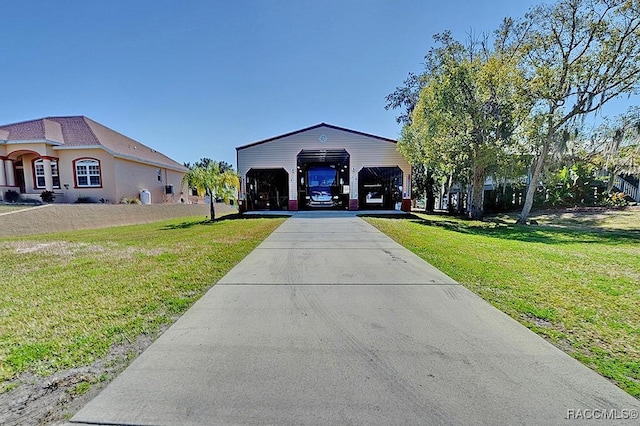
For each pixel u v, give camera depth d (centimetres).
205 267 537
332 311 336
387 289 410
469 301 363
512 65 1205
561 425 170
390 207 2258
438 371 222
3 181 1688
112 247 768
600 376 215
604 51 1059
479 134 1334
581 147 1366
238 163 1891
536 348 254
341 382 210
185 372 223
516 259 589
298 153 1883
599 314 323
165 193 2414
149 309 347
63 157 1783
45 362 240
